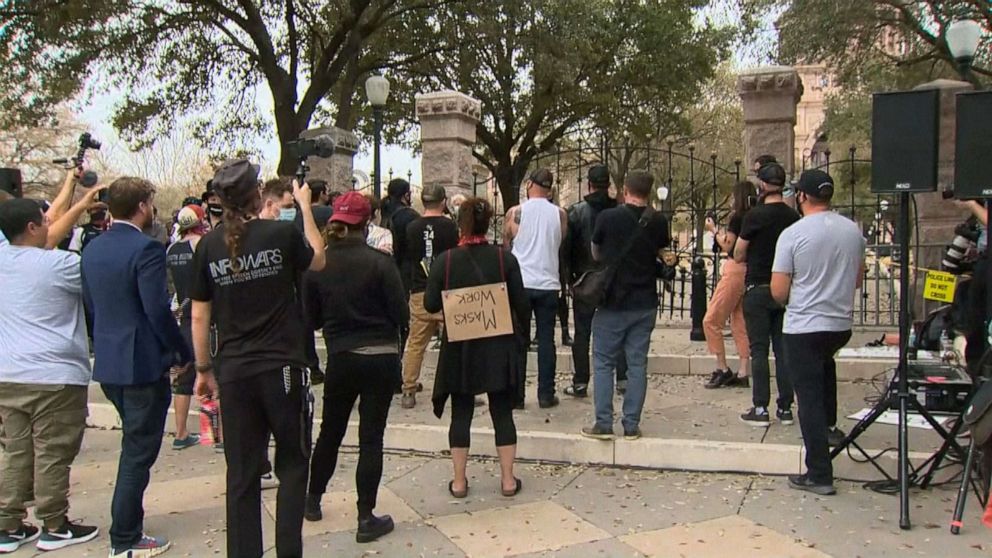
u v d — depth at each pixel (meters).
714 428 5.84
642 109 27.94
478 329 4.59
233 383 3.47
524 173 27.22
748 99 9.27
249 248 3.46
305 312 4.16
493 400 4.82
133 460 4.05
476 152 28.14
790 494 4.70
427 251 6.46
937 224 8.14
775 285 4.65
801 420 4.72
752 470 5.09
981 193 4.48
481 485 5.03
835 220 4.60
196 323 3.64
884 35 17.36
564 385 7.43
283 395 3.49
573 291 6.49
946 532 4.09
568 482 5.04
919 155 4.27
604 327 5.31
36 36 16.59
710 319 7.15
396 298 4.18
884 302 11.88
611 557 3.91
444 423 6.13
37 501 4.20
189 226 5.91
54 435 4.20
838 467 4.98
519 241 6.47
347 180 12.80
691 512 4.47
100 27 17.48
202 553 4.12
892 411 5.95
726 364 7.25
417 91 24.25
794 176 9.23
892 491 4.65
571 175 22.45
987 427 3.76
